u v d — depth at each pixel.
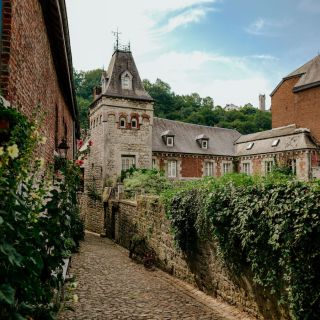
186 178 32.97
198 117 58.16
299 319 5.21
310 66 32.53
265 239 6.06
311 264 5.04
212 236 8.42
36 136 3.21
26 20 5.31
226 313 7.29
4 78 4.24
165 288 9.45
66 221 4.43
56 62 9.44
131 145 28.14
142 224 14.55
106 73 30.20
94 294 8.64
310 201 5.04
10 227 2.31
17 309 2.51
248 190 6.57
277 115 36.09
